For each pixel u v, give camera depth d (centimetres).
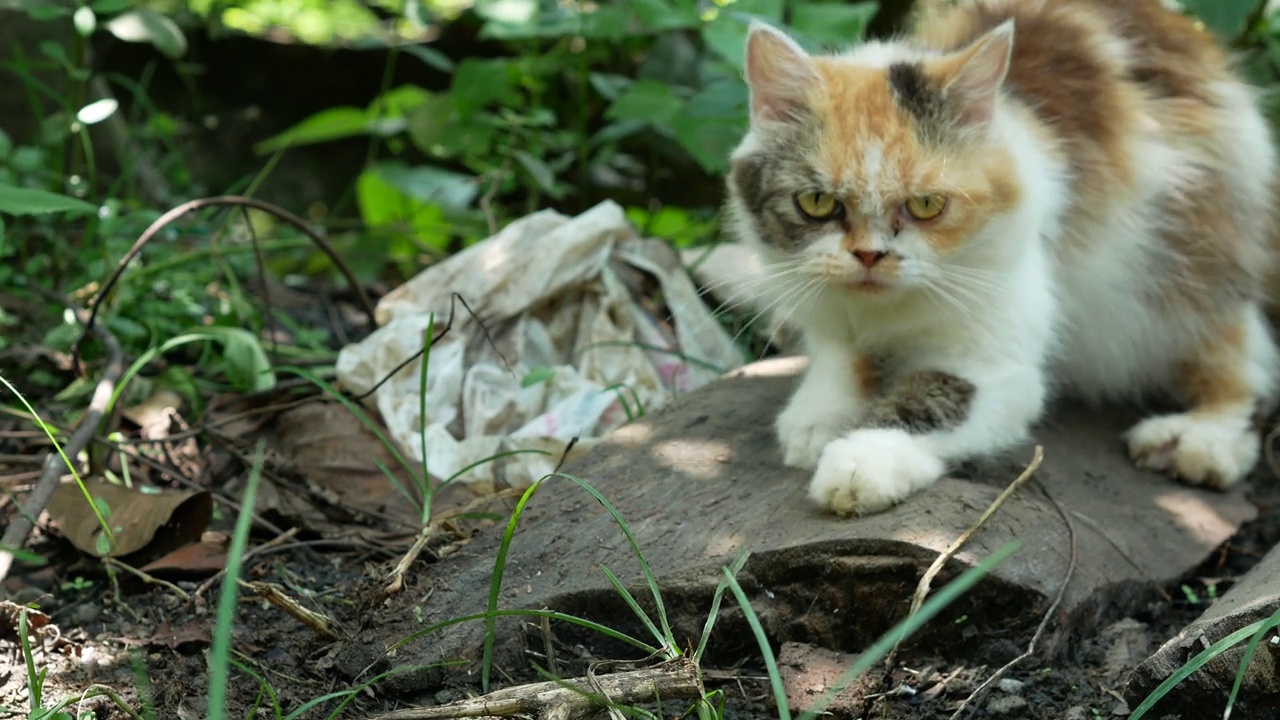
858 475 118
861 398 124
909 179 119
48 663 116
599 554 118
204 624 119
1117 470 127
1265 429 136
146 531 122
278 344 145
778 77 122
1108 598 118
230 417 133
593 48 170
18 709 113
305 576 122
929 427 121
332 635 117
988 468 123
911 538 116
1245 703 109
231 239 157
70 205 121
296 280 160
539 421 132
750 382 131
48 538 125
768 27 122
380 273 164
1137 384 132
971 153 120
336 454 131
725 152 145
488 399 134
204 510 124
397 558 122
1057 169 124
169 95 210
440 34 210
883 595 116
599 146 187
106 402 127
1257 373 131
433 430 131
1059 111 126
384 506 128
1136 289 129
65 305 140
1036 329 123
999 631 116
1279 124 142
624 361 136
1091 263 127
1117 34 130
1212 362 130
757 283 130
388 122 173
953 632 116
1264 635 109
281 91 214
